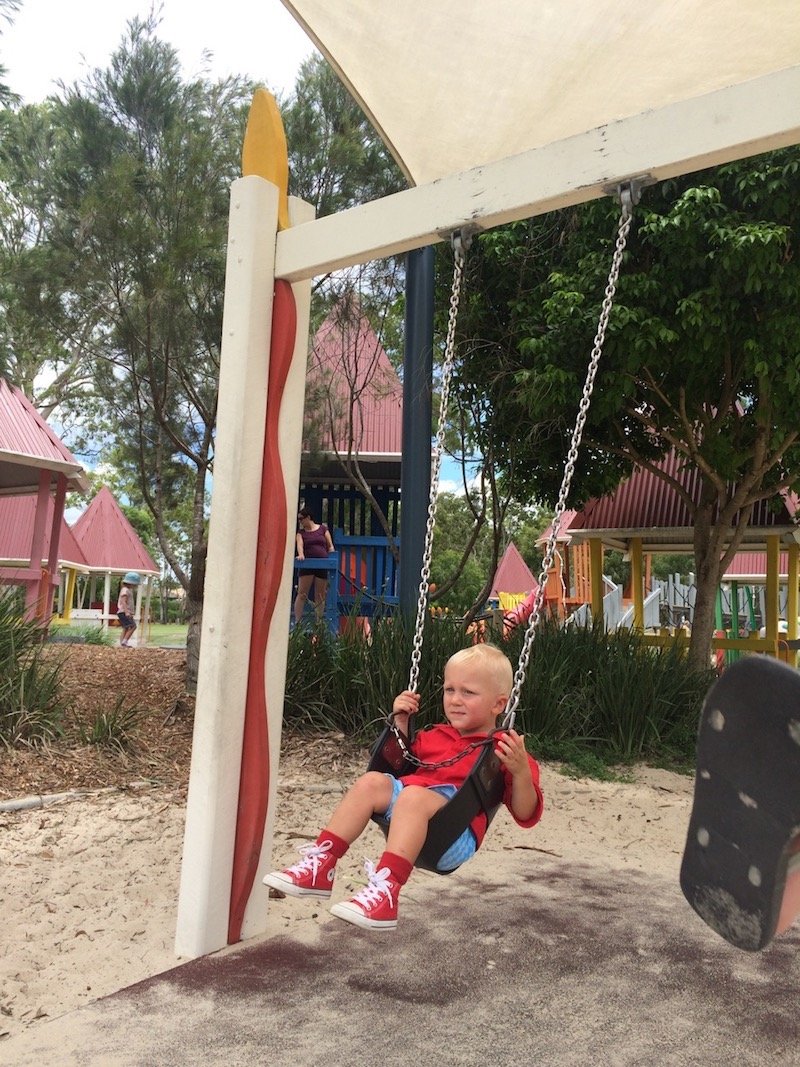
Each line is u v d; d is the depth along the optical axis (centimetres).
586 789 648
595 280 834
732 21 359
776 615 1312
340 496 1398
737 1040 265
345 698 712
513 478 1005
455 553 3008
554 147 296
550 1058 253
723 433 1005
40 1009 290
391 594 1313
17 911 371
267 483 357
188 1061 248
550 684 754
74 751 602
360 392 1005
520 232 927
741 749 121
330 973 311
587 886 422
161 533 855
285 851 468
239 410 349
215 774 336
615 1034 268
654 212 812
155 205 718
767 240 725
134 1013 278
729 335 851
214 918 334
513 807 289
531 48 381
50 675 668
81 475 1359
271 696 358
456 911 380
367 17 393
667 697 798
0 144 735
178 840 470
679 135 274
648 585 2258
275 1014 278
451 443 1074
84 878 412
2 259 707
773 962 325
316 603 1157
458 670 319
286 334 360
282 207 365
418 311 868
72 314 752
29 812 498
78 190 734
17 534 2247
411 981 305
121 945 342
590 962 323
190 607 817
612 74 389
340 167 808
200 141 728
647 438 1095
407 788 282
